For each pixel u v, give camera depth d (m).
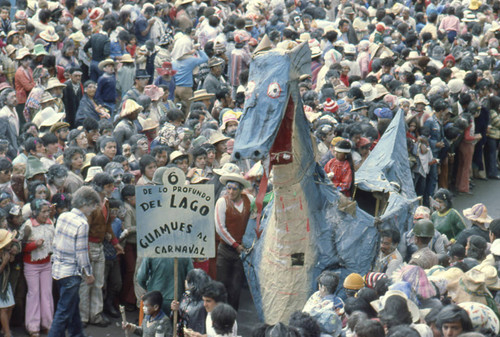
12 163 12.70
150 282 10.64
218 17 23.52
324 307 8.69
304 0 28.94
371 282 9.46
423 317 8.16
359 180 12.84
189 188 9.56
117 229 11.77
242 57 20.80
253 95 10.03
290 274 10.62
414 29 28.58
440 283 8.88
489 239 12.08
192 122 15.44
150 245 9.57
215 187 12.61
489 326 7.67
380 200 12.67
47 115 15.15
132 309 12.09
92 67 19.23
